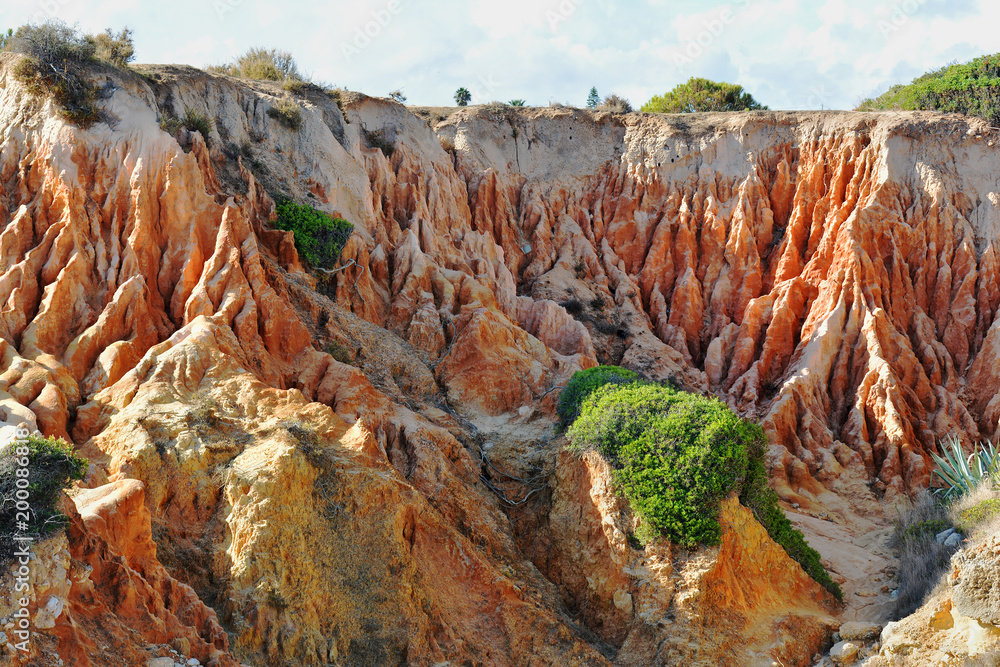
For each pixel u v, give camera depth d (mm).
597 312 37375
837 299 35375
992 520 19516
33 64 23500
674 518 19047
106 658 10992
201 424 17078
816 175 40094
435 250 32625
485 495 21172
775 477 29328
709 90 54562
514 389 25422
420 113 44094
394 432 20719
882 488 29672
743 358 36062
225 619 14461
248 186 26656
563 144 44375
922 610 17281
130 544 13383
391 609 16094
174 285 21516
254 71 37281
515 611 17641
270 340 21078
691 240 40469
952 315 35906
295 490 16234
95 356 19141
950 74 45438
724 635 17844
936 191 37750
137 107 23719
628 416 20969
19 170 22562
